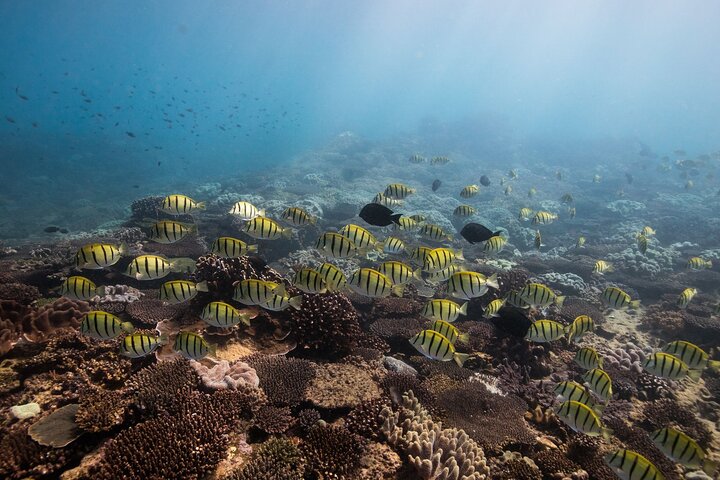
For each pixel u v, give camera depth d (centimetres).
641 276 397
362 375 152
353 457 117
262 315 182
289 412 132
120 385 141
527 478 131
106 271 258
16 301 185
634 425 174
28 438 110
